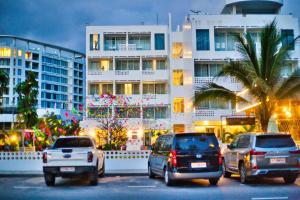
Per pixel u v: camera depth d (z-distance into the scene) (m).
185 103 50.53
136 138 49.88
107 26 53.78
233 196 13.26
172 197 13.14
